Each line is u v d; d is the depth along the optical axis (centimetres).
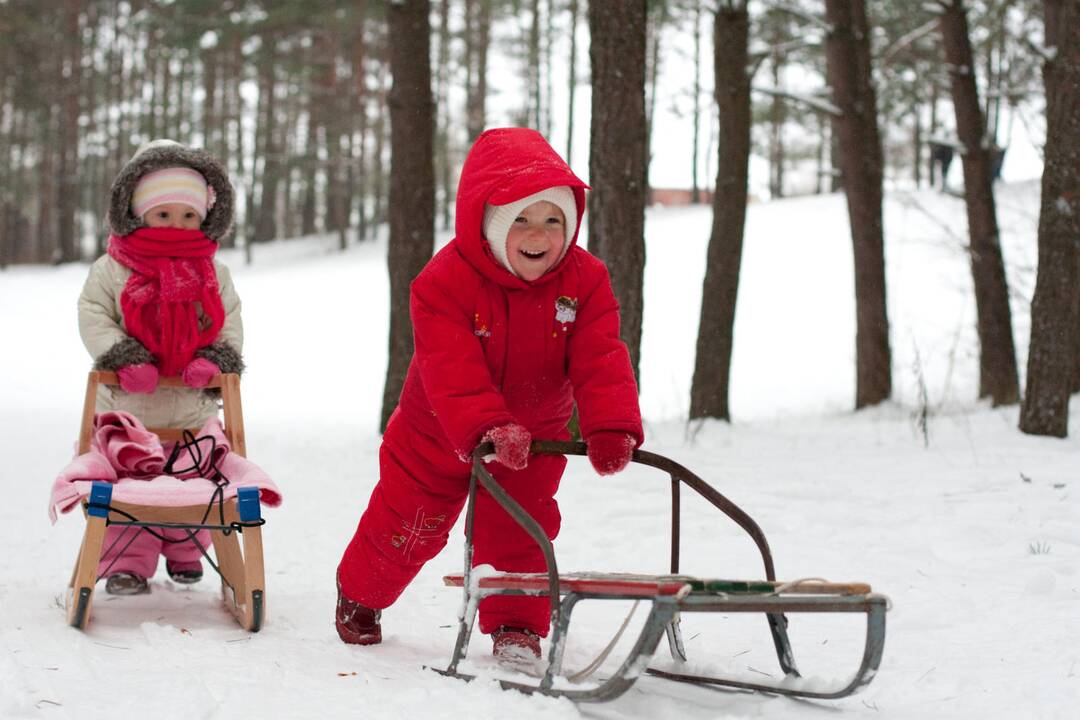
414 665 366
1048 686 341
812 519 667
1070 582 511
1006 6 1529
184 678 331
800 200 3394
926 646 410
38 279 3672
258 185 4844
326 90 3938
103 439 450
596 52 952
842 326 2220
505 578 330
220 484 420
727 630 444
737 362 2050
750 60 1249
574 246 365
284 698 313
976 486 734
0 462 1038
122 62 4631
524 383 364
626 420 343
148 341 465
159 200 473
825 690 317
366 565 387
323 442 1197
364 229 4197
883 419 1187
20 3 4347
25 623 408
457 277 350
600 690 294
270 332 2527
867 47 1389
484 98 3944
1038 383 927
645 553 608
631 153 947
